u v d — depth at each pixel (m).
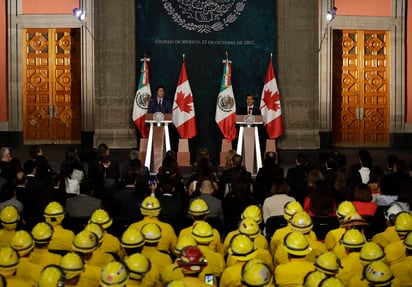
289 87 31.58
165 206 16.55
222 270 11.12
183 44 31.03
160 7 31.00
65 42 35.84
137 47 31.11
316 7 31.66
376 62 36.66
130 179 17.20
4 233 12.66
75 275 8.84
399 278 10.59
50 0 35.53
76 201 16.14
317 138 31.66
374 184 18.55
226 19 31.12
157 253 10.84
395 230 12.21
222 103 29.89
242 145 27.67
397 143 36.53
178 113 29.84
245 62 31.23
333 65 36.56
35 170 19.50
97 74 31.23
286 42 31.47
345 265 10.49
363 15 36.38
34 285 9.99
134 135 31.27
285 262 10.89
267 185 19.86
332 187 18.16
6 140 35.62
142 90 30.12
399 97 36.62
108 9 31.08
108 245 12.45
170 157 20.56
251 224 11.35
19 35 35.62
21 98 35.78
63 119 36.06
